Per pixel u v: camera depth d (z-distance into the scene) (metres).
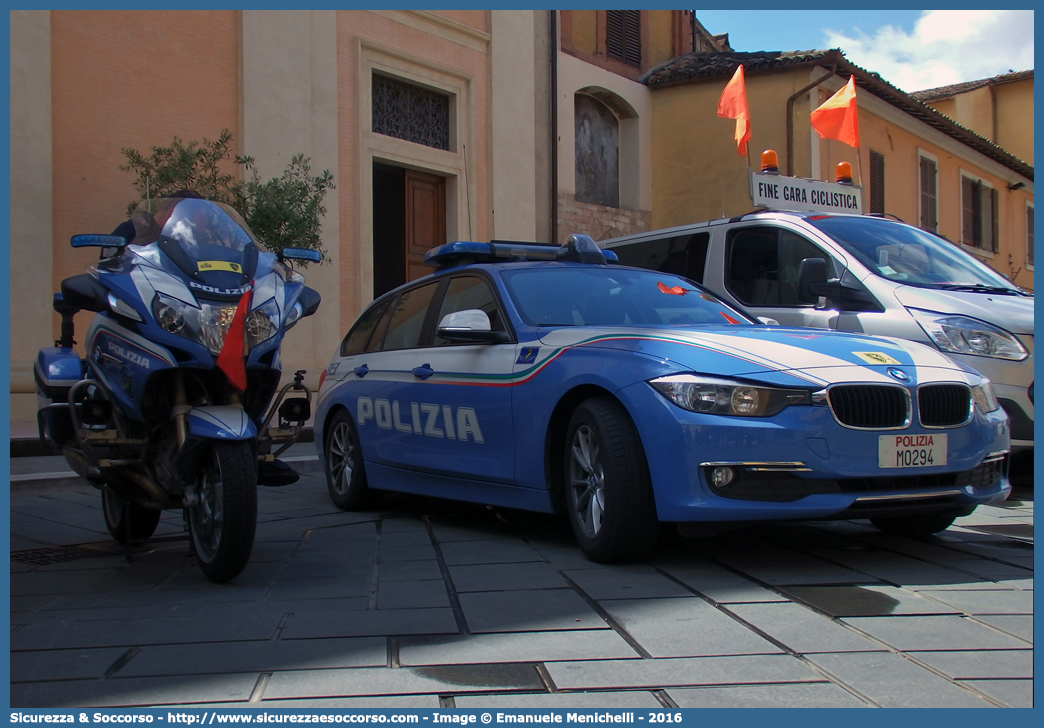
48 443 4.71
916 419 4.10
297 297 4.36
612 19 19.25
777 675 2.77
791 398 3.94
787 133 18.34
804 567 4.19
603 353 4.41
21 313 10.50
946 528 4.85
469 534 5.25
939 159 23.53
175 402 4.11
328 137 13.70
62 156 11.03
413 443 5.65
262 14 12.95
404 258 15.17
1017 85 30.75
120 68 11.58
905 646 3.03
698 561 4.33
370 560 4.56
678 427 3.96
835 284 6.93
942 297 6.53
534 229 16.86
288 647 3.11
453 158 15.60
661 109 19.80
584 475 4.45
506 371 4.92
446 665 2.89
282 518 6.06
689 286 5.78
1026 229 28.77
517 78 16.59
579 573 4.12
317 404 6.88
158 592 3.98
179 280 3.98
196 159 11.03
